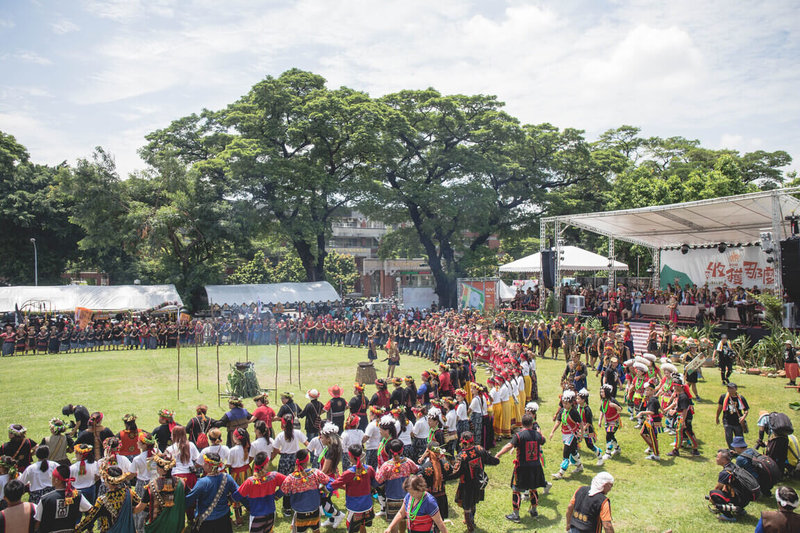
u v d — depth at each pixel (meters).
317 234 42.69
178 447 8.30
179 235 42.41
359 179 44.16
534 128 46.47
